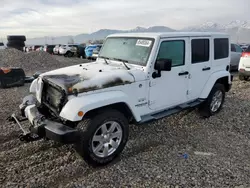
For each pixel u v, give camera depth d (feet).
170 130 15.07
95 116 10.20
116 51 14.07
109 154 10.80
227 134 14.49
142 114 12.42
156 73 12.47
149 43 12.48
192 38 14.56
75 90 9.71
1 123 15.58
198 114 17.66
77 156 11.52
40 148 12.30
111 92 10.68
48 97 11.52
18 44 67.36
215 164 10.87
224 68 18.07
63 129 9.53
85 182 9.53
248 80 32.81
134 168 10.56
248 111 18.62
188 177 9.84
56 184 9.41
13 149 12.15
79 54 84.79
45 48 106.73
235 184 9.38
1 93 24.54
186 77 14.51
